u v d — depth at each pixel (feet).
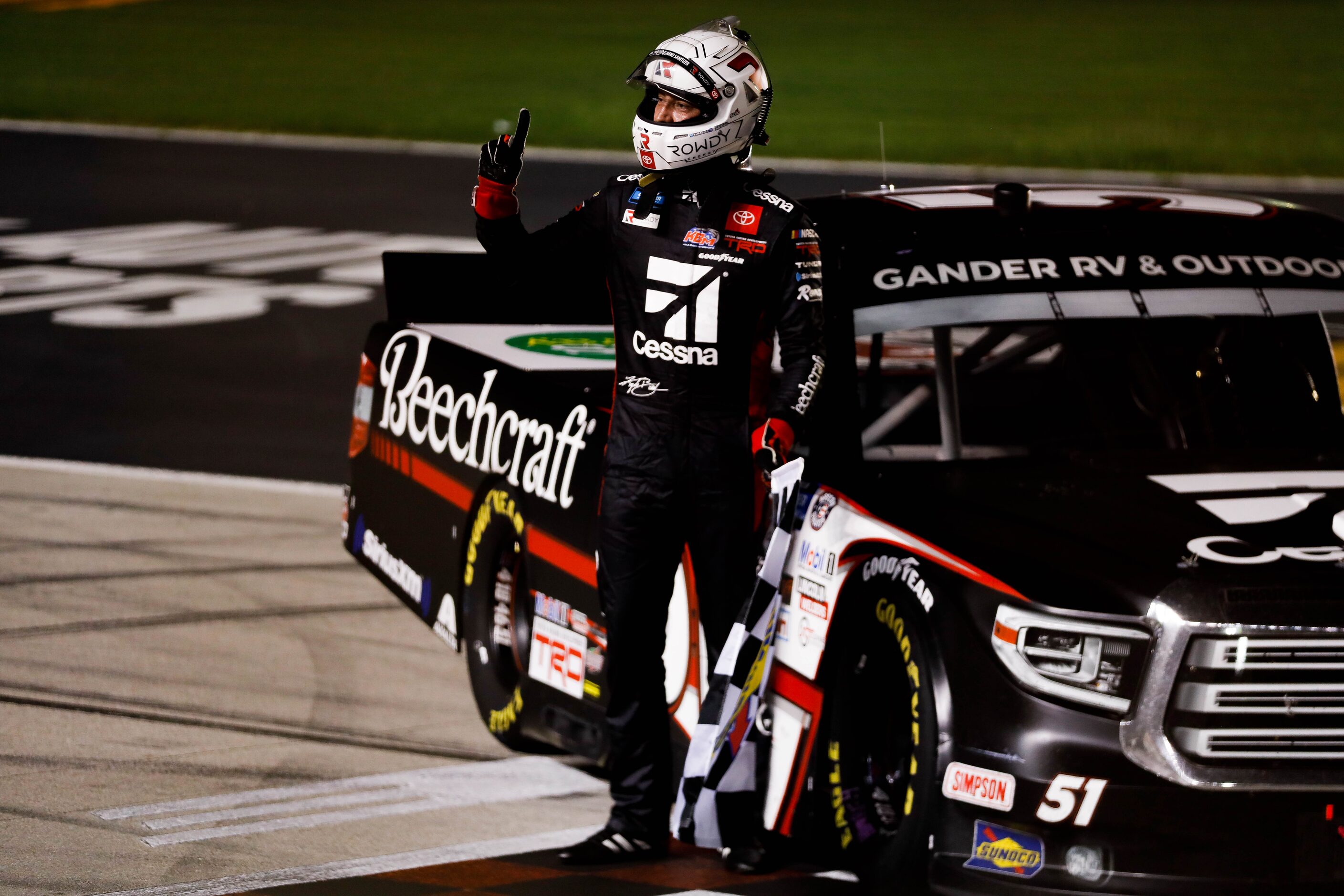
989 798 39.88
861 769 44.73
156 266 171.32
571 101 315.78
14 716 58.75
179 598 73.61
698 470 45.27
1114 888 38.86
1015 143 264.52
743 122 44.50
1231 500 44.19
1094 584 39.86
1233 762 38.86
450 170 241.35
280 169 242.37
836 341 48.34
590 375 58.80
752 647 44.70
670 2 548.31
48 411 114.32
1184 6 550.77
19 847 47.29
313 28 460.14
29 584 74.90
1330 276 51.83
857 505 45.39
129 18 485.15
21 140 270.05
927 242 51.21
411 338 67.00
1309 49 420.77
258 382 124.16
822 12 521.65
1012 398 57.16
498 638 58.80
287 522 87.71
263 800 52.31
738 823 46.88
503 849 48.85
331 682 64.23
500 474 57.06
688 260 44.60
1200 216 54.03
